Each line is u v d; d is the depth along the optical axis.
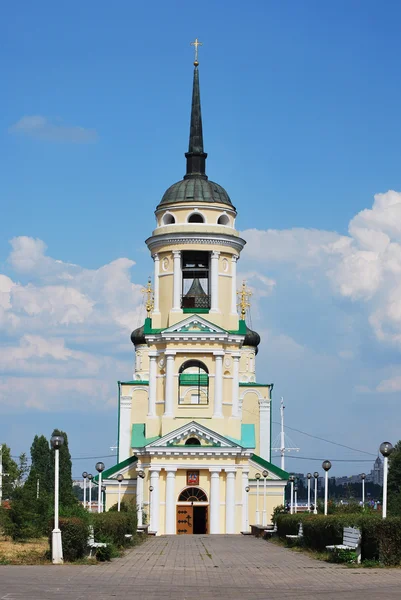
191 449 89.88
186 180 95.94
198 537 72.88
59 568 38.75
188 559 45.62
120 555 47.34
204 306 94.00
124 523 54.25
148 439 92.31
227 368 93.38
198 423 90.06
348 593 31.09
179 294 92.81
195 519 90.06
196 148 97.50
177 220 93.56
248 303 95.44
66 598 29.30
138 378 123.00
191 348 91.88
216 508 89.62
